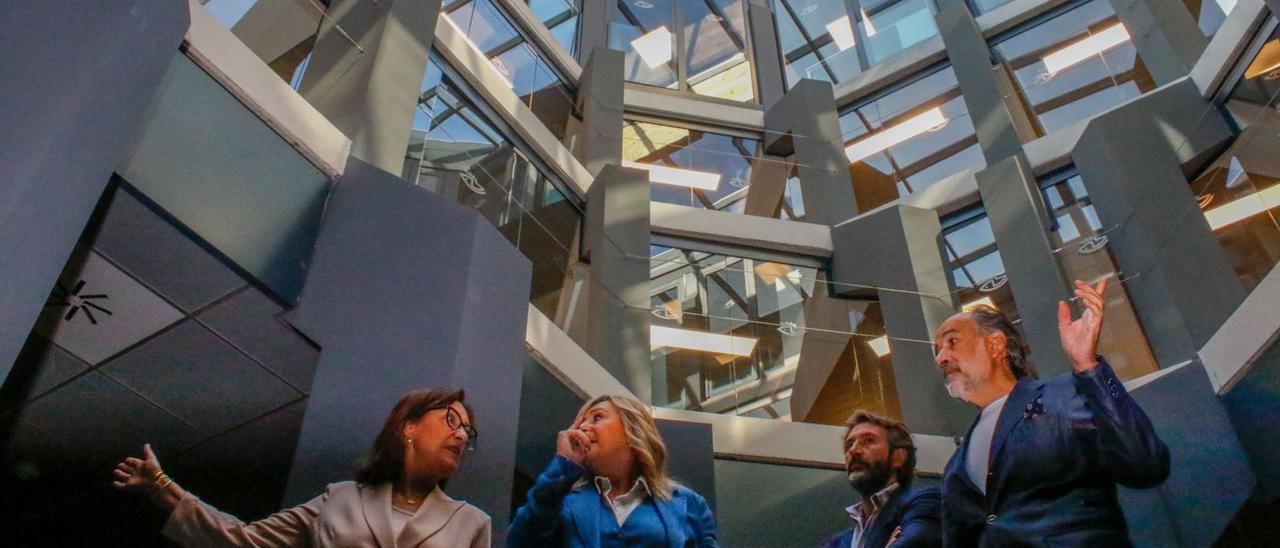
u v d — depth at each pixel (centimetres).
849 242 1391
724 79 1764
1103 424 267
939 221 1409
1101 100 1362
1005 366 322
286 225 678
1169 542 839
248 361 727
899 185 1494
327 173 749
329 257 677
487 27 1393
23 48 430
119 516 802
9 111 416
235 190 649
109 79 491
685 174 1512
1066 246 1195
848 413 1109
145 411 784
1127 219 1115
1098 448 267
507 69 1382
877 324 1259
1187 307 980
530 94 1395
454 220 725
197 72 664
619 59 1578
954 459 304
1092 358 282
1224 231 980
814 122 1586
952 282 1311
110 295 676
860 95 1666
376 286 662
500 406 659
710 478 971
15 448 802
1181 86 1205
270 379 745
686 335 1134
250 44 725
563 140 1417
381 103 858
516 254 765
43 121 434
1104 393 272
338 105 830
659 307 1160
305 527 291
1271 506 766
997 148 1389
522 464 814
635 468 316
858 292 1320
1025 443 276
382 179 737
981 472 288
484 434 633
